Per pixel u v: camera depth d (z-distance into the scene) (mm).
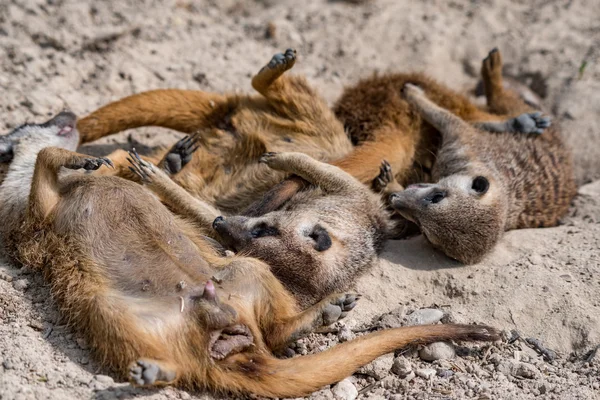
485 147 10078
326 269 8219
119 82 11273
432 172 10148
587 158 11984
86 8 12258
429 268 8984
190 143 8789
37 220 7637
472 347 7930
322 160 9531
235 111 9695
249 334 6980
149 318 6777
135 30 12289
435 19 13695
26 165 8648
